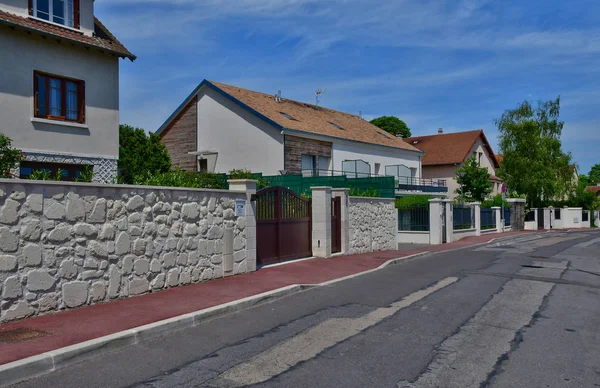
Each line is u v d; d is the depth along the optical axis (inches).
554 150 1797.5
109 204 311.9
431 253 734.5
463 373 202.1
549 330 275.3
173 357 218.1
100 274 304.5
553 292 398.6
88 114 625.9
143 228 338.0
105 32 675.4
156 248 349.1
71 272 285.3
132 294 327.9
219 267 413.7
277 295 360.5
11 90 549.0
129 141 1005.2
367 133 1397.6
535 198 1796.3
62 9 607.5
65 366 203.5
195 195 388.8
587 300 366.0
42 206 269.1
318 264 529.0
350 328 273.1
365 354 225.5
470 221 1180.5
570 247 858.1
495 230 1330.0
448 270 532.4
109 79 652.1
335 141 1170.6
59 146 593.6
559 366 213.0
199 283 389.4
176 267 367.9
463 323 288.2
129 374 195.3
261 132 1075.9
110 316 271.6
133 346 233.9
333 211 625.3
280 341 245.6
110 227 311.9
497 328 277.7
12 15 548.1
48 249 272.1
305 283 408.2
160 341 243.0
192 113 1188.5
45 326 247.1
